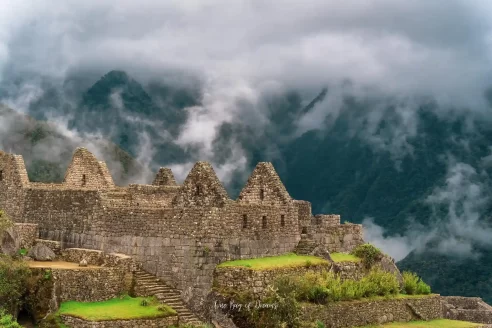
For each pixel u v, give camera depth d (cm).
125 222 5466
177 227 5156
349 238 6481
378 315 5600
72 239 5822
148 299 4903
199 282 4966
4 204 6419
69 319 4456
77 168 6994
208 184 5300
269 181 5906
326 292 5162
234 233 5266
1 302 4691
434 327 5675
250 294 4825
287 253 5725
